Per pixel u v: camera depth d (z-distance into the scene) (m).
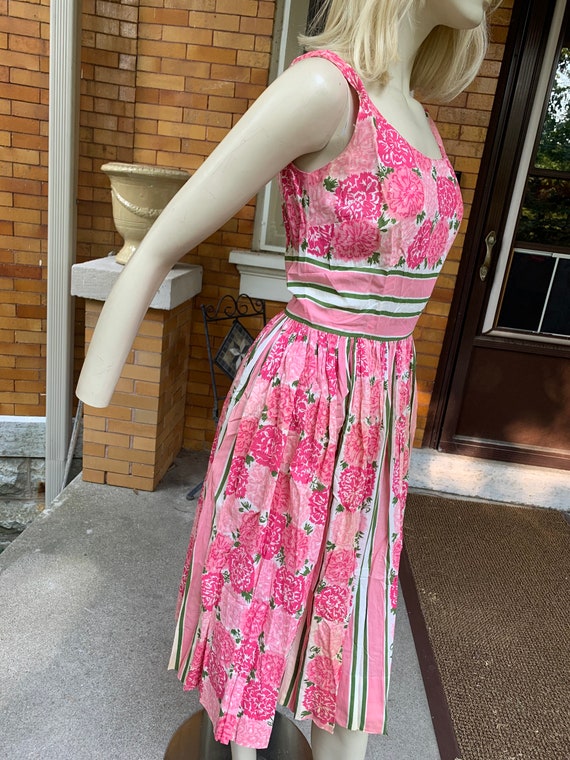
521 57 2.32
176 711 1.43
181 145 2.45
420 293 0.93
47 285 2.48
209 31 2.31
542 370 2.73
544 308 2.67
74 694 1.45
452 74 1.02
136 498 2.36
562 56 2.34
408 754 1.41
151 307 2.15
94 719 1.38
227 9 2.28
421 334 2.66
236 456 0.94
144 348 2.22
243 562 0.95
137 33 2.32
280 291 2.57
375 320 0.89
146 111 2.42
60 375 2.52
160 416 2.36
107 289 2.12
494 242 2.54
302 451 0.89
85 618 1.71
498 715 1.58
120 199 2.08
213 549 0.99
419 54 1.02
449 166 0.95
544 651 1.84
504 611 2.01
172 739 1.32
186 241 0.85
